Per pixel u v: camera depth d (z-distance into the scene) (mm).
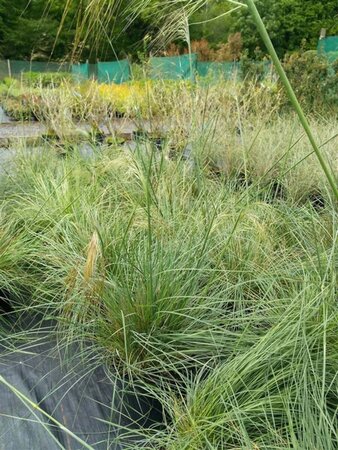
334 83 6941
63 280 2387
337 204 2947
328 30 17734
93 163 3766
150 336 2049
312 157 3889
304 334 1663
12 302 2582
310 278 2139
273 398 1652
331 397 1743
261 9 16047
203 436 1562
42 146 4359
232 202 2920
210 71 5445
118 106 4730
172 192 3068
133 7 1610
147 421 1890
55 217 2961
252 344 2010
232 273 2420
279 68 1376
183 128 3949
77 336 2166
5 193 3465
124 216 2795
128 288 2148
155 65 4211
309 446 1436
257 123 4438
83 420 1889
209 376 1785
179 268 2238
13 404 1951
